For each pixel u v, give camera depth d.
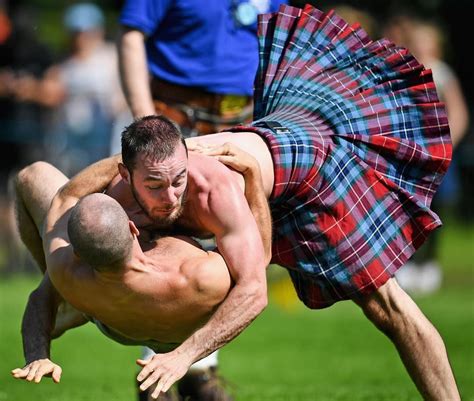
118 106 25.03
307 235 11.19
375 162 11.48
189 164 10.02
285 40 12.08
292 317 22.20
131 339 10.30
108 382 15.95
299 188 11.03
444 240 34.09
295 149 10.95
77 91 26.48
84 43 26.59
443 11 38.44
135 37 13.36
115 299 9.77
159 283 9.68
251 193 10.28
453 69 38.72
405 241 11.47
